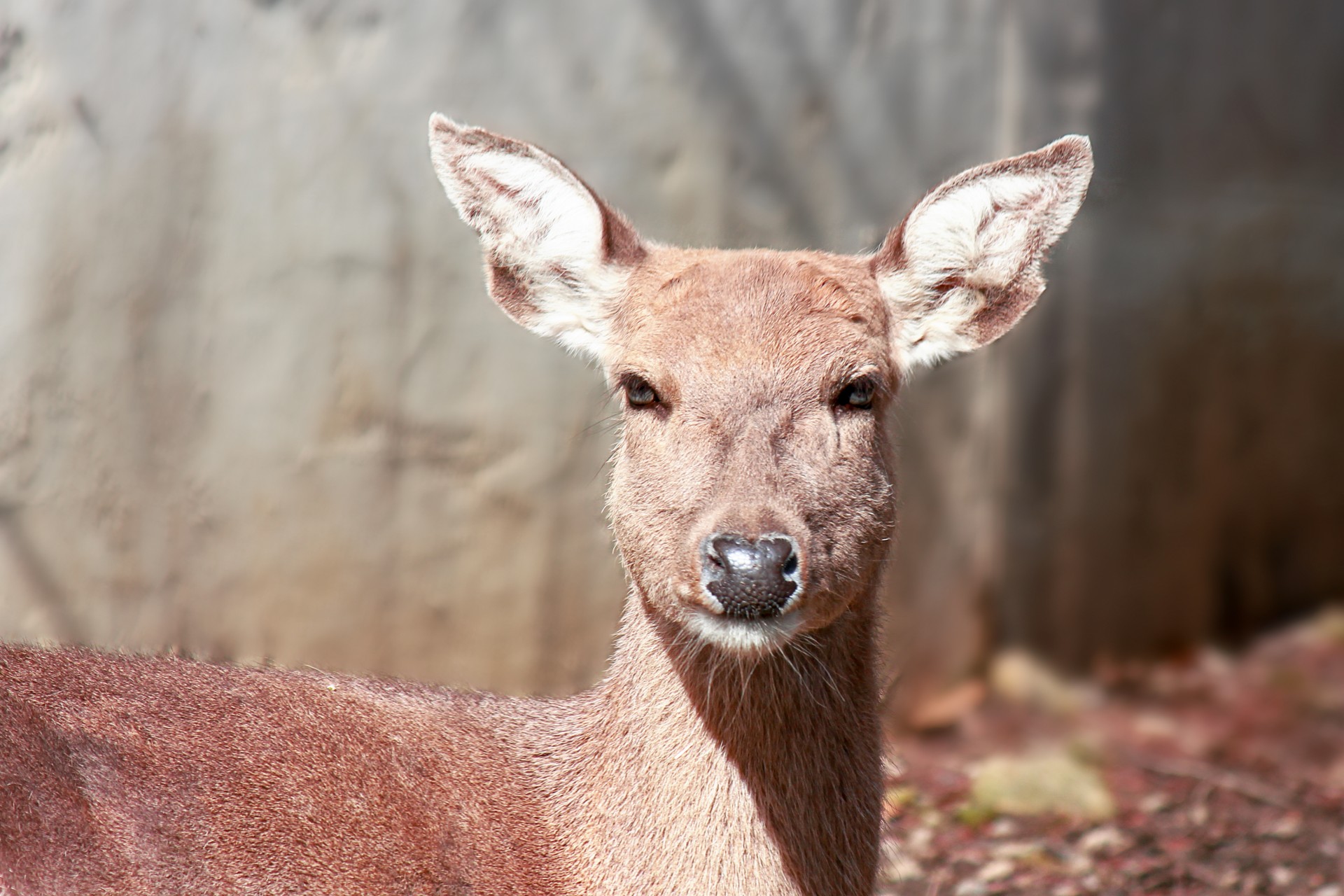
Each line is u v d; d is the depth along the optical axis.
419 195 12.49
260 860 6.54
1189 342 16.02
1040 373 15.09
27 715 6.44
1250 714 14.89
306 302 12.30
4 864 5.98
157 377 12.02
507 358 12.73
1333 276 16.88
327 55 12.25
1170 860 10.76
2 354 11.68
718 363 6.58
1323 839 11.28
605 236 7.32
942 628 14.62
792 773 6.59
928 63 14.06
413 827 6.85
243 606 12.28
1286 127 16.53
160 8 11.91
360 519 12.51
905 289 7.37
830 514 6.46
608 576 13.05
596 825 6.89
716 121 13.22
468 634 12.77
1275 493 16.75
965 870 10.53
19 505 11.75
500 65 12.60
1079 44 14.91
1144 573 15.98
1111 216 15.39
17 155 11.66
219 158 12.06
